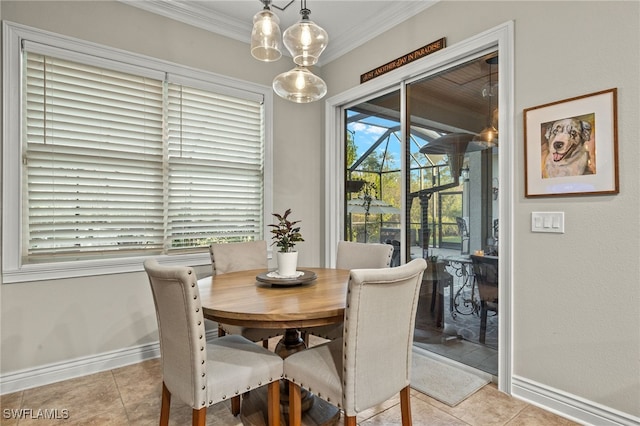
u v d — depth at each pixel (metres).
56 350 2.42
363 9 2.94
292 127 3.65
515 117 2.16
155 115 2.86
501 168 2.24
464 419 1.93
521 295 2.14
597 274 1.83
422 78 2.87
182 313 1.45
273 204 3.51
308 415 1.93
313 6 2.90
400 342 1.58
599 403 1.82
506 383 2.20
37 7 2.35
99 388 2.30
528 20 2.11
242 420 1.92
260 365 1.63
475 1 2.40
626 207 1.73
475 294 2.52
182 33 2.96
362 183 3.49
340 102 3.60
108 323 2.61
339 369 1.55
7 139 2.25
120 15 2.67
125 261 2.68
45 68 2.41
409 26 2.88
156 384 2.36
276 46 2.10
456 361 2.63
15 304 2.28
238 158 3.33
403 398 1.67
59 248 2.48
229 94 3.23
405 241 3.04
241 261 2.77
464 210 2.58
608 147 1.79
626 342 1.74
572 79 1.92
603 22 1.80
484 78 2.44
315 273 2.37
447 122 2.69
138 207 2.80
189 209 3.06
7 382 2.25
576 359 1.91
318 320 1.57
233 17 3.09
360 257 2.68
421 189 2.91
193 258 3.01
